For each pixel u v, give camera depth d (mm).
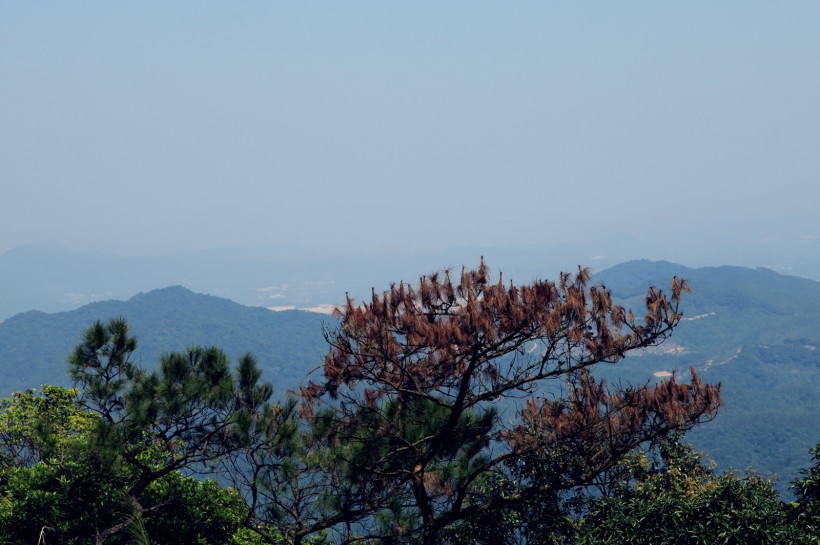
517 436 14875
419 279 14422
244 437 14570
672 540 14203
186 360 15445
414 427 15039
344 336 14742
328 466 14867
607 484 17422
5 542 15727
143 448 15875
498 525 15469
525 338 14039
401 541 14617
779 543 13633
